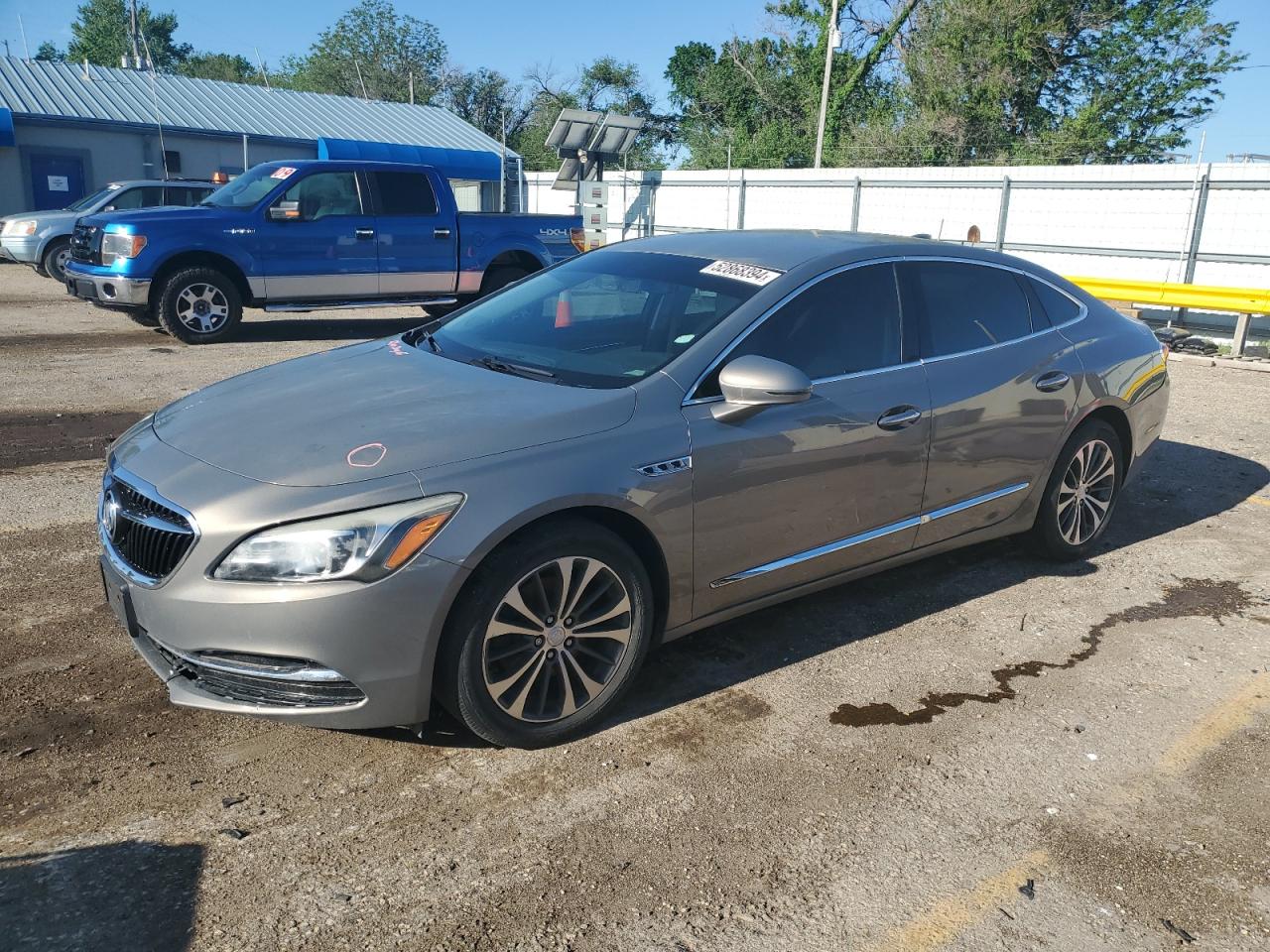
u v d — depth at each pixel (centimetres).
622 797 295
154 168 2728
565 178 2322
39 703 330
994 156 2870
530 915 245
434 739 320
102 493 330
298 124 3023
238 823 275
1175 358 1170
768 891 258
